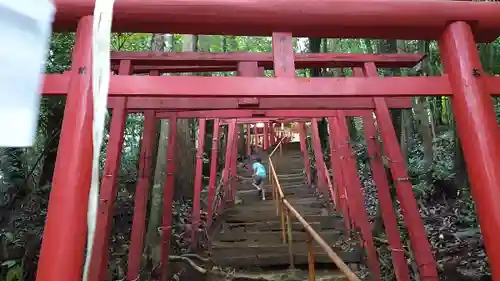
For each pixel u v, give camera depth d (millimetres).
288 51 2268
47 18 1370
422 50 7367
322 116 5949
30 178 5254
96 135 1192
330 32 2271
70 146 1842
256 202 10016
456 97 2191
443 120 11148
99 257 3520
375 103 4492
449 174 7934
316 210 8758
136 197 4766
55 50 5055
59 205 1761
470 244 5812
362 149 10273
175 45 9250
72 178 1794
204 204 10273
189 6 2086
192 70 4551
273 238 7191
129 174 8273
